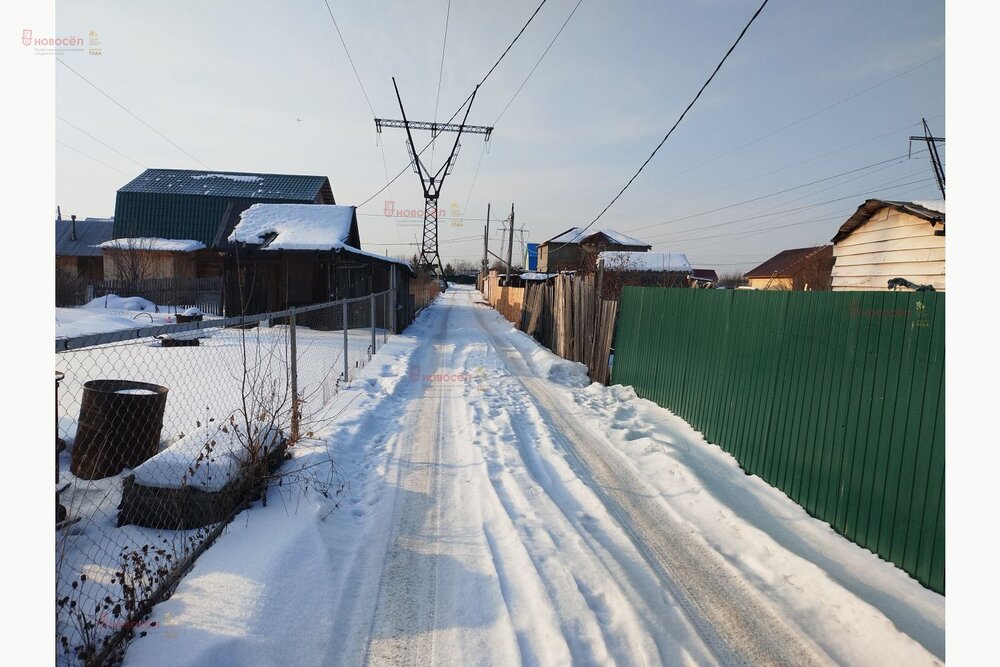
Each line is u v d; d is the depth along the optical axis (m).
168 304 22.12
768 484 4.75
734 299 5.59
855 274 9.80
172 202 29.56
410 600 2.99
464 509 4.17
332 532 3.67
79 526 3.35
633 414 7.26
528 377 9.97
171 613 2.51
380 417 6.76
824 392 4.12
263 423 4.25
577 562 3.41
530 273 41.06
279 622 2.62
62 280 21.36
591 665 2.53
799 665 2.61
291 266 16.80
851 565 3.42
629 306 8.69
